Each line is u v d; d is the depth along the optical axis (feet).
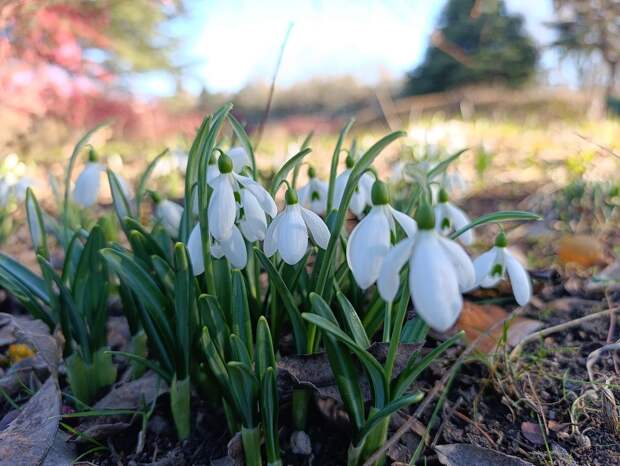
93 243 0.67
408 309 0.63
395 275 0.41
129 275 0.58
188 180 0.59
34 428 0.60
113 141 3.18
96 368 0.72
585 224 1.36
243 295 0.55
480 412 0.67
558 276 1.06
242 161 0.63
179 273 0.56
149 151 2.87
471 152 2.40
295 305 0.56
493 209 1.56
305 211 0.53
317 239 0.54
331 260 0.57
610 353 0.78
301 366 0.57
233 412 0.60
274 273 0.54
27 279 0.77
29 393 0.74
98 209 1.71
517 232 1.37
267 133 3.88
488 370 0.74
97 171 0.80
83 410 0.70
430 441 0.62
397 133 0.49
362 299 0.70
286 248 0.51
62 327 0.69
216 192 0.52
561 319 0.89
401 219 0.48
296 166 0.71
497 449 0.61
